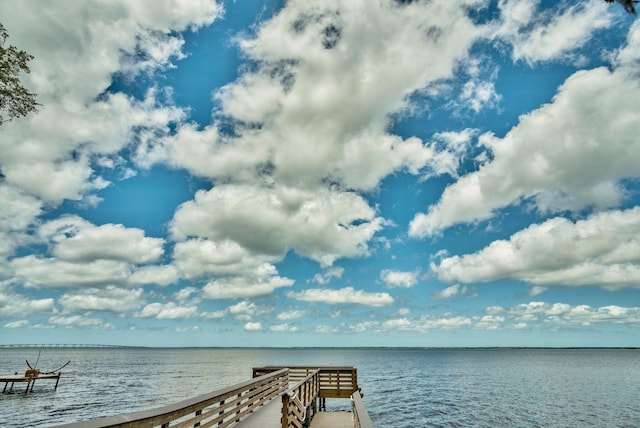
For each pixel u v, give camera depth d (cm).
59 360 14512
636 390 5416
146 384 6044
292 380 1945
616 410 3753
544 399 4531
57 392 4962
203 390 5216
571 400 4447
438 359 17138
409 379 7269
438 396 4778
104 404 3956
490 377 7731
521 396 4800
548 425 3070
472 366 11688
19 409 3669
